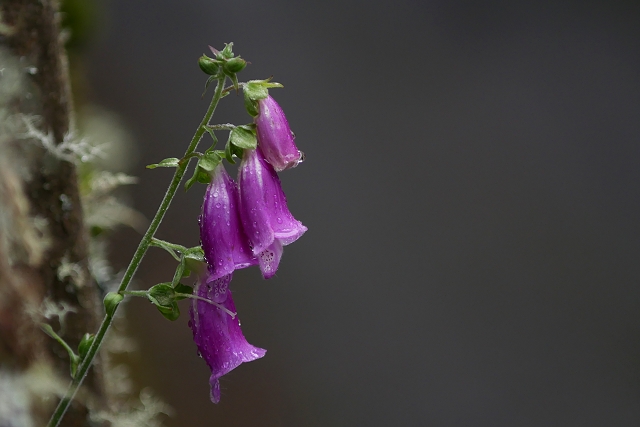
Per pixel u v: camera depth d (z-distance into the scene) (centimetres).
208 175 90
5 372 89
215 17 281
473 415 201
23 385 90
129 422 103
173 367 153
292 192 245
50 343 99
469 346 219
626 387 214
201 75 250
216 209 90
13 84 95
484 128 279
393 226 243
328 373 200
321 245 233
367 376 203
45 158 98
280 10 301
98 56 233
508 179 264
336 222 240
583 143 275
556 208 256
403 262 234
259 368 190
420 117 277
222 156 90
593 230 250
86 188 104
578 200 257
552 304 234
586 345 223
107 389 103
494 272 237
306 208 241
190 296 91
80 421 101
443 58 306
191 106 238
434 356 213
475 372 213
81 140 100
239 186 90
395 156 264
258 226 89
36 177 98
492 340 221
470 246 243
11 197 92
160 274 171
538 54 310
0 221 90
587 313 232
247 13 293
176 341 156
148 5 270
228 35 279
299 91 275
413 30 311
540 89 294
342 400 194
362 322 216
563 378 217
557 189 262
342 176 254
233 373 184
